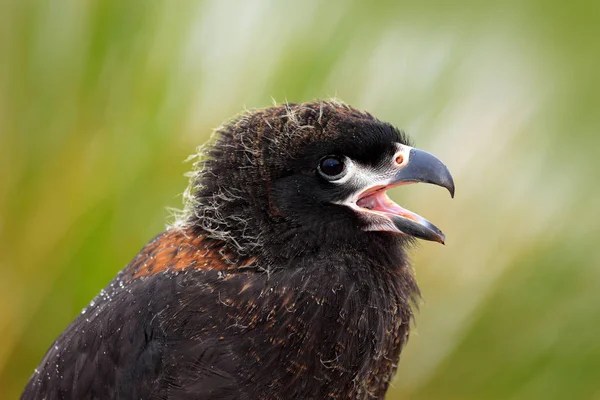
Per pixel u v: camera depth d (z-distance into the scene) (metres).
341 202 8.18
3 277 10.37
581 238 11.22
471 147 11.50
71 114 10.55
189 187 8.58
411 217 8.27
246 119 8.39
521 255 10.99
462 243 10.98
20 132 10.48
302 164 8.06
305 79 11.09
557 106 12.45
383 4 11.89
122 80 10.59
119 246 10.34
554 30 13.59
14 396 10.41
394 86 11.57
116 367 7.94
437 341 10.80
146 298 8.01
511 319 10.88
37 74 10.52
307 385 7.87
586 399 10.84
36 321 10.41
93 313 8.27
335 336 7.93
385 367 8.46
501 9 13.19
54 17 10.55
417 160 8.22
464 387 10.84
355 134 8.11
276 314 7.82
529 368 10.81
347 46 11.39
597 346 10.89
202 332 7.81
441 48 12.06
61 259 10.37
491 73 12.59
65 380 8.09
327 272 8.04
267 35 11.17
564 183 11.65
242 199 8.10
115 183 10.41
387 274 8.39
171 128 10.57
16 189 10.45
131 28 10.63
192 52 10.88
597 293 10.98
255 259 8.05
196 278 8.00
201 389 7.73
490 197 11.27
